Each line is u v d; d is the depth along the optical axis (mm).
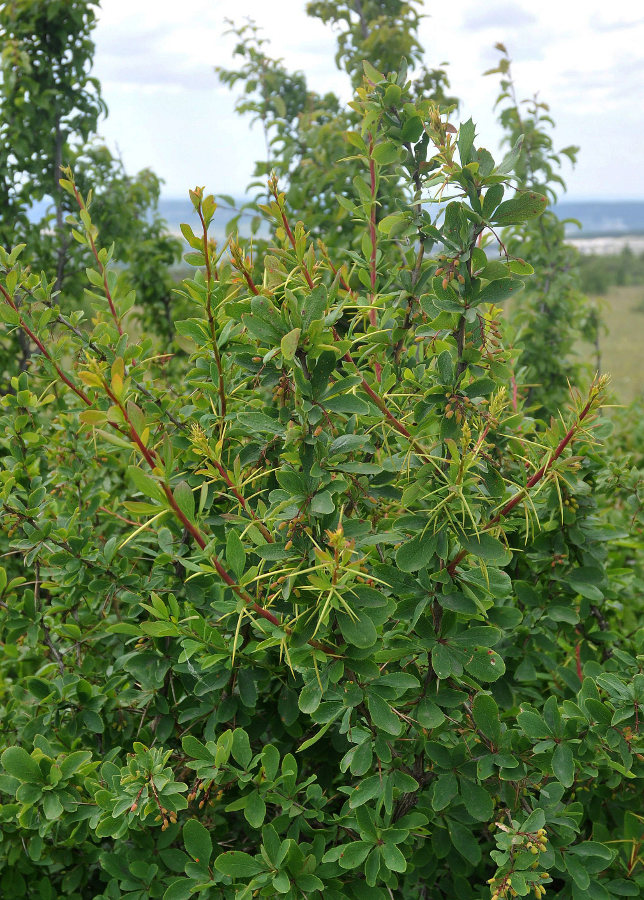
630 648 2338
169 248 5309
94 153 5305
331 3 4793
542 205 1332
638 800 1915
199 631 1598
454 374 1456
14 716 2238
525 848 1424
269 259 1492
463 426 1409
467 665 1430
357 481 1473
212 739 1691
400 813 1618
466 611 1415
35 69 4805
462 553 1413
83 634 2240
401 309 1929
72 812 1700
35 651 2256
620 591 2660
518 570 2299
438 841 1668
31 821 1697
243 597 1319
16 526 2012
